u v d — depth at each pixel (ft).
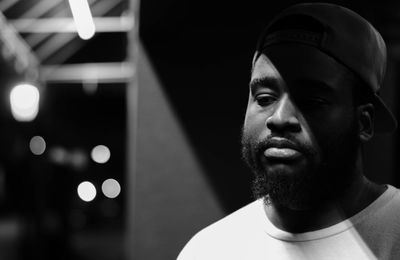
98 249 40.75
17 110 16.49
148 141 7.75
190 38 7.75
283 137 3.14
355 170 3.37
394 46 7.89
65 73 16.15
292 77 3.17
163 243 7.60
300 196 3.21
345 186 3.34
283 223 3.44
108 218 74.69
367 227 3.28
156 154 7.72
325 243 3.29
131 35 9.55
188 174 7.63
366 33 3.29
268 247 3.48
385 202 3.40
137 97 7.82
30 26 12.98
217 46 7.69
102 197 90.12
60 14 12.90
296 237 3.37
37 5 12.57
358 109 3.29
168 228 7.61
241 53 7.63
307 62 3.17
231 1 7.64
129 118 9.10
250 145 3.34
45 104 25.23
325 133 3.14
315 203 3.30
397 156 8.03
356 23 3.28
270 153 3.16
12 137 32.35
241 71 7.63
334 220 3.34
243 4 7.63
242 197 7.47
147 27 7.79
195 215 7.57
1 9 12.30
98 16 11.87
